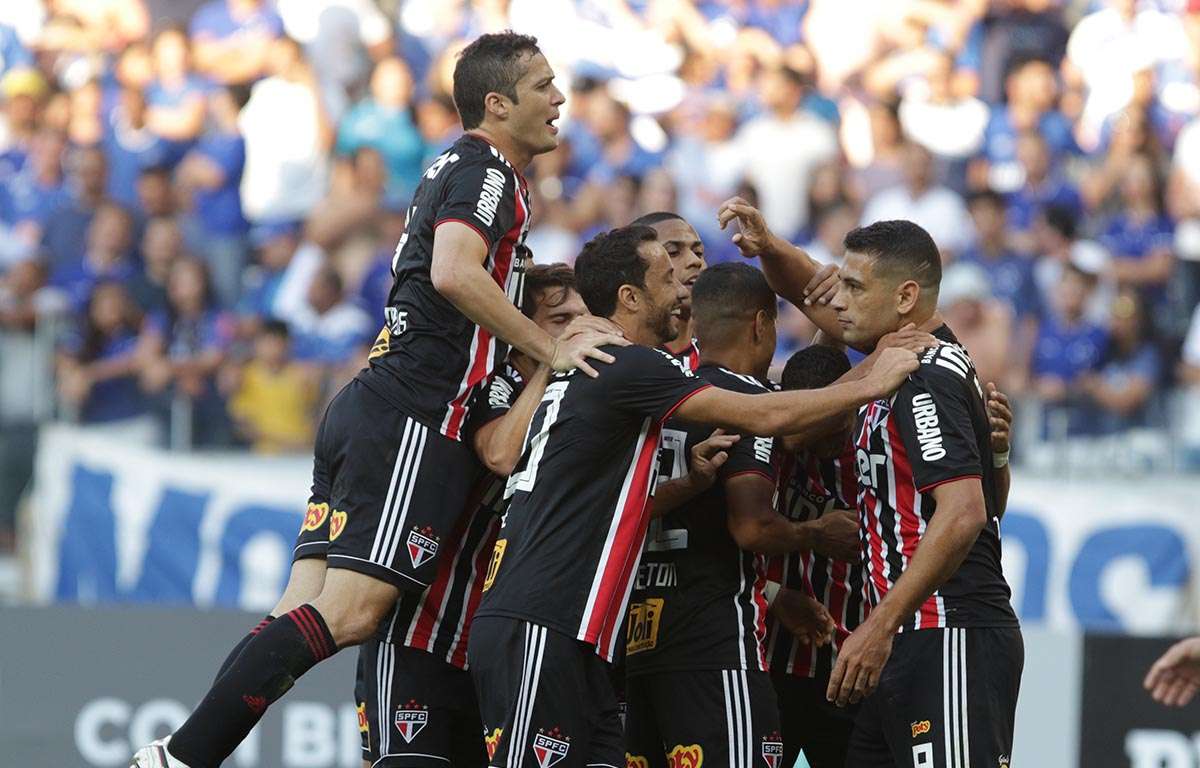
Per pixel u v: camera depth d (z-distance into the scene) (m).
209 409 32.47
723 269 16.61
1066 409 31.69
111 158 37.09
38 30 38.59
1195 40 38.12
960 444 14.55
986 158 37.00
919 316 15.46
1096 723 24.95
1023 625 30.38
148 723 25.78
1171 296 35.25
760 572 16.17
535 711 14.42
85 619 26.03
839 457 16.80
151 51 38.16
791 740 17.28
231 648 26.02
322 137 37.06
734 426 14.59
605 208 36.31
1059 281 34.59
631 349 14.91
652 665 15.73
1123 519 30.45
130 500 31.86
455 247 14.92
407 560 15.40
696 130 37.38
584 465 14.83
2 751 25.53
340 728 25.27
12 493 32.06
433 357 15.50
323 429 16.08
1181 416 31.56
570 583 14.61
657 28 38.50
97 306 34.25
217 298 35.25
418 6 38.69
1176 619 30.17
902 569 14.95
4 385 32.88
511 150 15.87
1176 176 36.84
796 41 38.47
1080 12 38.53
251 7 38.16
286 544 31.53
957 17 38.50
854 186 36.91
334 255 35.53
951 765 14.72
